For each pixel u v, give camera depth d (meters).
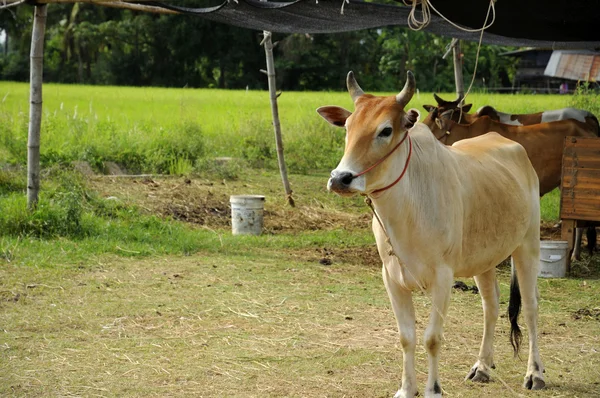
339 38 52.03
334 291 7.57
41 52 9.48
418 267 4.62
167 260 8.63
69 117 16.05
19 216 9.31
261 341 6.12
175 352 5.85
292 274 8.20
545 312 7.08
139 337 6.16
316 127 17.39
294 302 7.17
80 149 13.61
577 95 14.63
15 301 6.95
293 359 5.74
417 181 4.58
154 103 28.33
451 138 9.82
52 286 7.43
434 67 46.62
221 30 53.59
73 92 36.25
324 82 53.12
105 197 11.22
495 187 5.09
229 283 7.76
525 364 5.74
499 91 43.78
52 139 13.95
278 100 29.36
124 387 5.16
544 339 6.32
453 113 11.08
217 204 11.84
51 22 57.50
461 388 5.23
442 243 4.62
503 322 6.80
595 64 23.62
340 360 5.73
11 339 6.02
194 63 56.03
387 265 4.73
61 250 8.65
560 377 5.45
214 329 6.39
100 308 6.84
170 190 12.13
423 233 4.57
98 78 55.88
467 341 6.24
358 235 10.50
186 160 13.98
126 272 8.03
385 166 4.35
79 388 5.12
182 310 6.85
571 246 8.55
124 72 55.41
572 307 7.26
